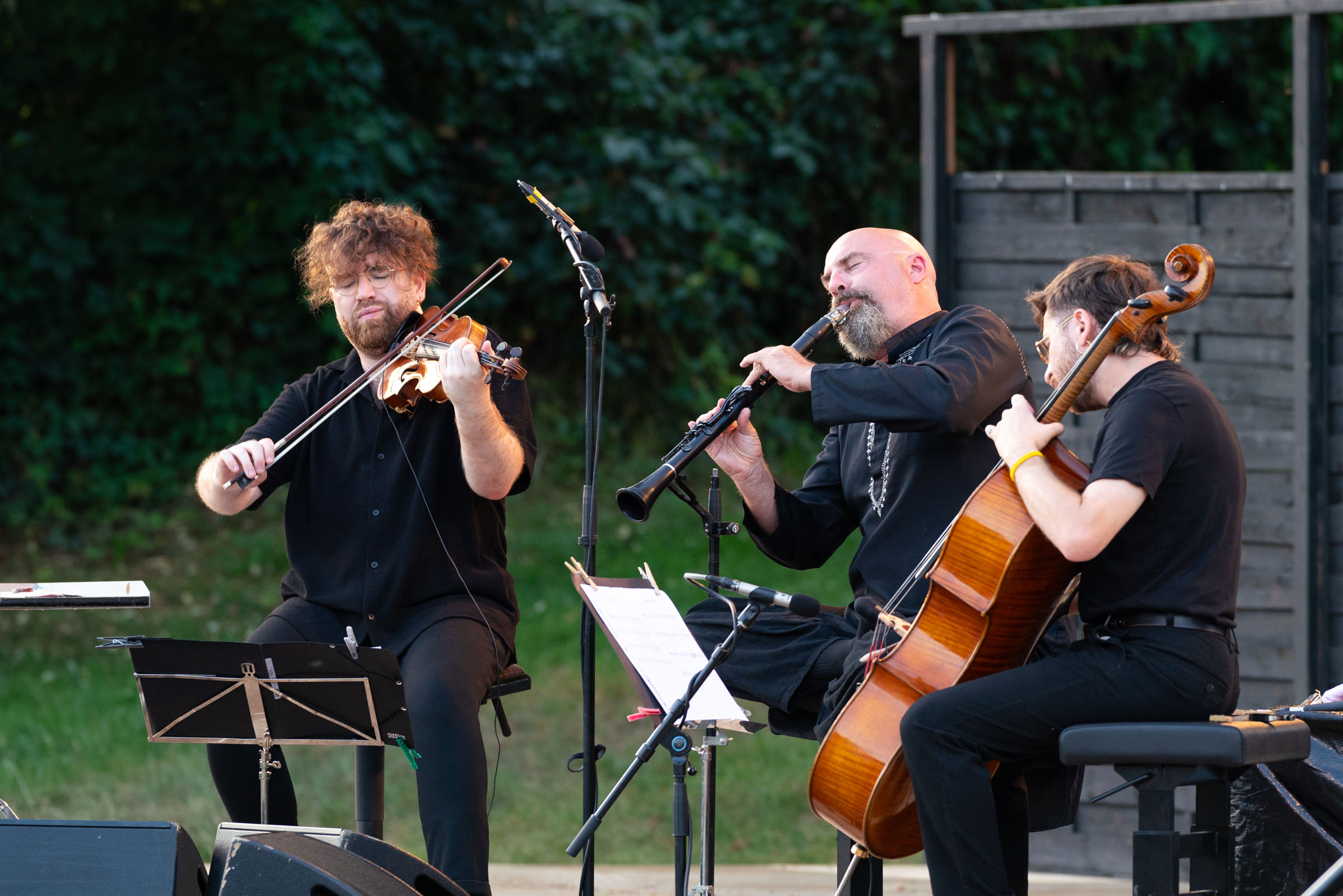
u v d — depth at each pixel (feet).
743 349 81.00
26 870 20.39
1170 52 85.15
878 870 27.07
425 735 25.23
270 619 28.09
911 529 26.71
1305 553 37.06
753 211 80.79
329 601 27.81
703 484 67.31
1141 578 22.79
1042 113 84.07
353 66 68.64
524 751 48.67
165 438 71.87
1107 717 22.56
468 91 74.79
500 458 26.37
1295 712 25.81
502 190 74.33
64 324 70.49
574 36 75.31
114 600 24.89
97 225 70.13
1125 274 23.84
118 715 49.75
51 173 69.41
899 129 83.92
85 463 70.64
